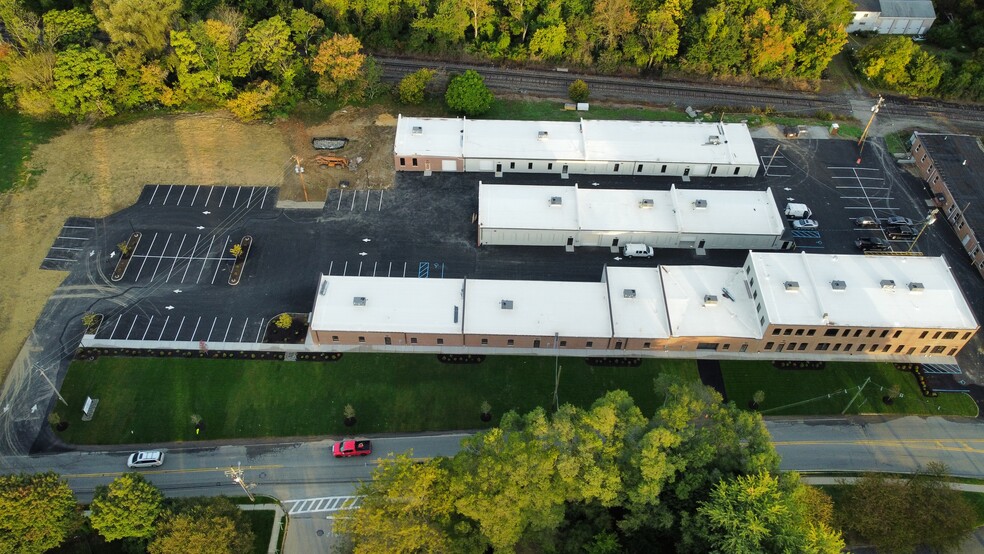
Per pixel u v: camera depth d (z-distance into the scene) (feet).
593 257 360.69
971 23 513.86
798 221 377.30
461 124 408.87
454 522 236.63
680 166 399.65
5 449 280.10
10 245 349.61
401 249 358.84
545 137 401.29
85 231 358.43
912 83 466.70
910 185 405.18
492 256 358.43
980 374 316.81
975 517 260.42
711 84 475.72
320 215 373.40
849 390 310.45
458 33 466.29
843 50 505.66
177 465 278.46
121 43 404.36
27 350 310.04
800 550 208.23
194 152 401.29
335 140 414.00
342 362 311.06
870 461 288.92
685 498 233.35
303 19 431.84
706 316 316.60
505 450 223.71
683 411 233.76
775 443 293.23
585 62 475.72
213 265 346.95
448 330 309.42
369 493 225.15
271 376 305.32
